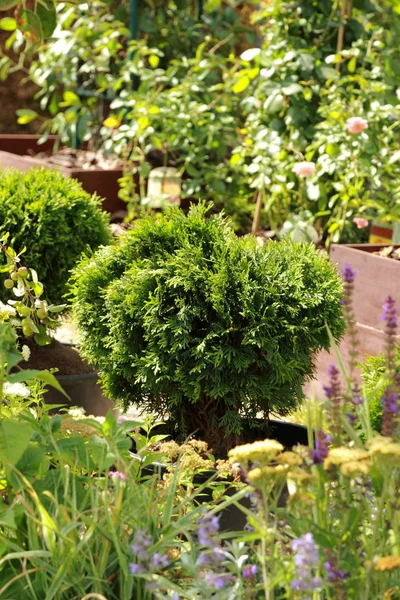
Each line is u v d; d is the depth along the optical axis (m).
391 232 6.00
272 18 6.62
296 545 1.65
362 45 6.09
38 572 1.98
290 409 3.23
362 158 5.64
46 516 1.93
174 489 2.26
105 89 8.20
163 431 3.29
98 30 7.55
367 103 6.08
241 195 6.84
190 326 3.01
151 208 6.78
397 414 2.05
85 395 4.21
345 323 3.14
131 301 3.08
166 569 2.04
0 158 7.38
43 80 7.87
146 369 3.06
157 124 6.79
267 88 6.12
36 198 4.39
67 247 4.50
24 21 4.76
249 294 3.04
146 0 7.81
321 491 1.88
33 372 2.11
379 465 1.86
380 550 1.83
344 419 2.03
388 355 2.14
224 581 1.86
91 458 2.38
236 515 2.82
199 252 3.12
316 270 3.16
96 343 3.28
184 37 8.10
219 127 6.75
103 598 1.82
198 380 2.97
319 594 1.83
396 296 4.38
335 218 6.04
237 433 3.09
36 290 3.31
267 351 3.00
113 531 1.95
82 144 8.46
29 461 2.22
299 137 6.25
